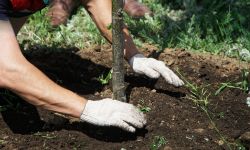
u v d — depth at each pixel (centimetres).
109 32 590
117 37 523
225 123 566
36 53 677
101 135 539
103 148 522
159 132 543
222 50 708
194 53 695
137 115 519
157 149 522
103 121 509
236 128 561
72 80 625
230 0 801
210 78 640
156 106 580
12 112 571
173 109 578
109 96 596
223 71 655
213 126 558
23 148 525
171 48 701
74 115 516
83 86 614
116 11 513
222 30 733
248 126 564
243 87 621
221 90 617
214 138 541
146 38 717
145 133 541
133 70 589
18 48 516
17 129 549
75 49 691
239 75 647
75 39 715
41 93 512
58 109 517
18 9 530
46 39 714
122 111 513
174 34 728
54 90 514
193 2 803
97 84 618
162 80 622
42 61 660
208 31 738
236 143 536
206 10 793
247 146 534
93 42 712
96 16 591
